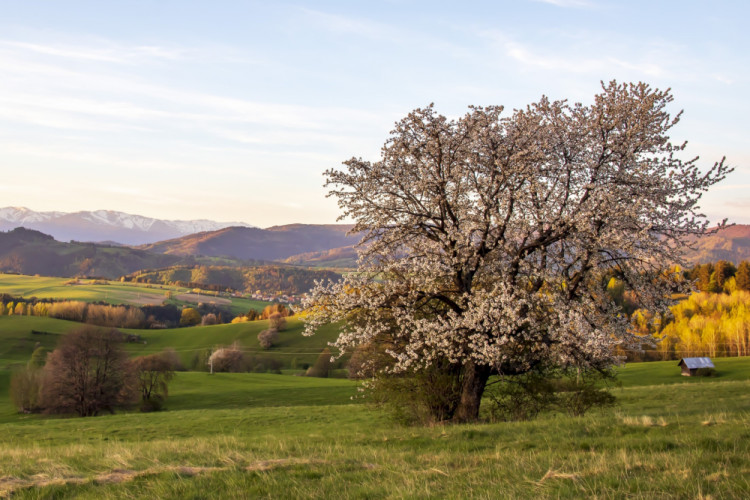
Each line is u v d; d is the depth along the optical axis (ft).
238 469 38.65
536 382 76.38
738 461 31.24
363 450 45.55
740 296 372.79
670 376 223.51
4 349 393.09
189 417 144.56
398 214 69.36
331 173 69.05
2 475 39.70
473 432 51.88
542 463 35.47
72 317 546.67
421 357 69.82
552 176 65.77
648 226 62.28
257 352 411.34
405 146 68.44
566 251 68.59
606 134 66.44
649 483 28.02
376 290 68.59
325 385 264.52
